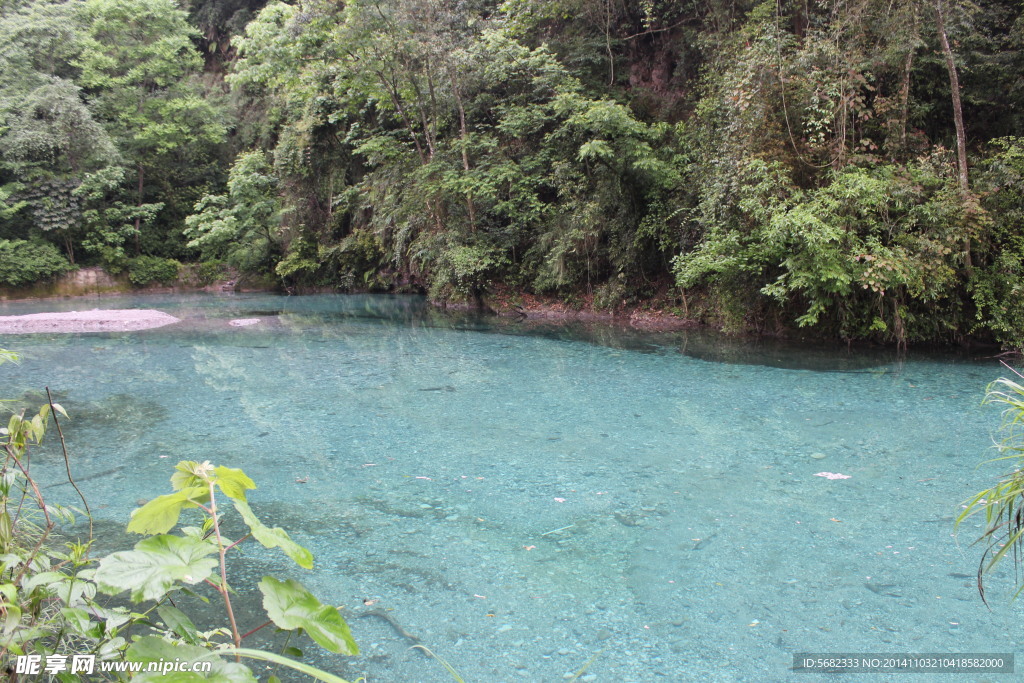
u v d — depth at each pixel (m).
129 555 1.14
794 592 3.05
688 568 3.31
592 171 13.77
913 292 8.71
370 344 11.27
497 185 15.20
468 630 2.81
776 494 4.25
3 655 1.47
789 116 10.02
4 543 1.78
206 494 1.34
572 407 6.67
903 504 4.02
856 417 5.98
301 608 1.17
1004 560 3.30
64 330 13.12
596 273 14.16
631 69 15.70
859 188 8.66
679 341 10.73
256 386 7.97
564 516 3.99
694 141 12.62
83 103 22.47
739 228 10.34
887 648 2.60
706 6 13.88
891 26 9.38
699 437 5.54
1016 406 2.26
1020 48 9.58
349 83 17.22
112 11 22.86
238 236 22.52
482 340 11.46
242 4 26.92
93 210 21.89
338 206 21.17
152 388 7.92
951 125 10.42
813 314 9.34
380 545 3.65
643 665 2.53
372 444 5.55
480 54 14.92
